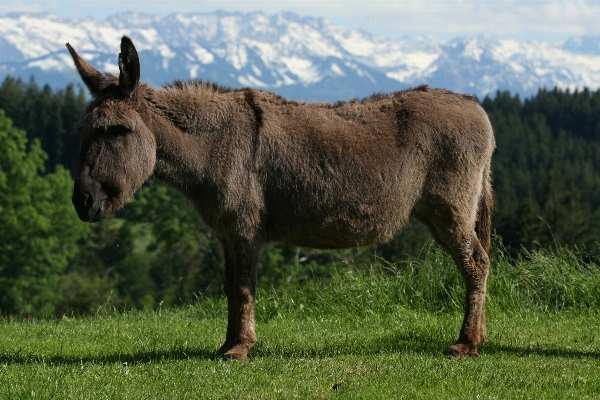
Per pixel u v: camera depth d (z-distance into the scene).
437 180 11.12
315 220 11.05
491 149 11.62
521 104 163.25
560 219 77.69
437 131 11.06
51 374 9.78
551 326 13.80
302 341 12.68
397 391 8.84
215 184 10.82
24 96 144.38
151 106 10.95
